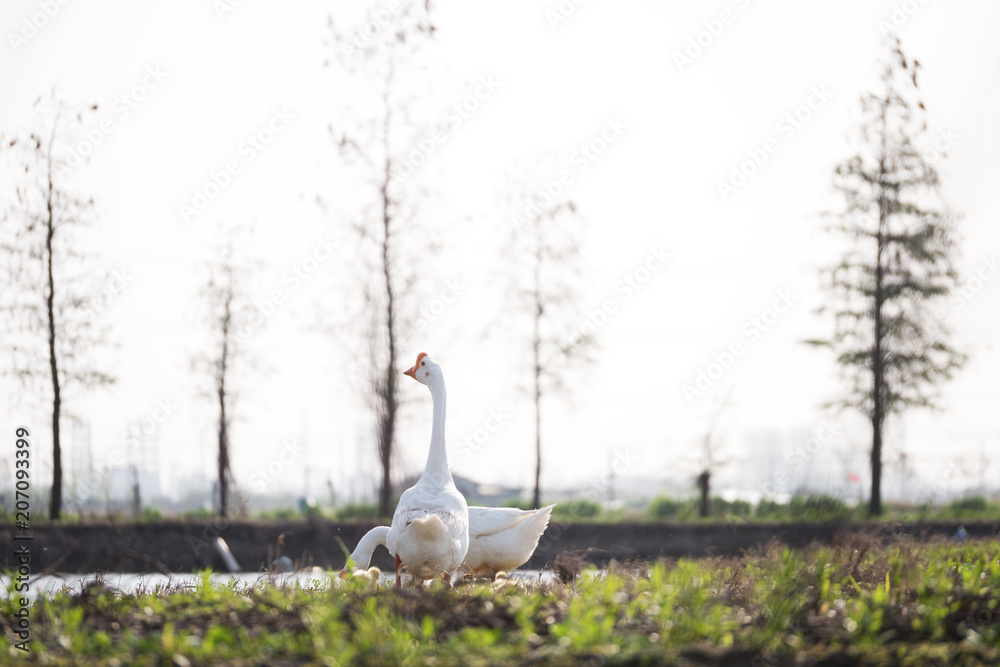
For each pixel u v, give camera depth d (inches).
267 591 370.3
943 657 248.1
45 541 869.8
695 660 245.6
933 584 328.8
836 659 246.7
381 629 265.1
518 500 1224.8
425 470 412.8
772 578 345.4
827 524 906.7
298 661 247.6
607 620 260.2
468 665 237.6
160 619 303.0
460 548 384.8
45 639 284.8
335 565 887.7
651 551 888.9
